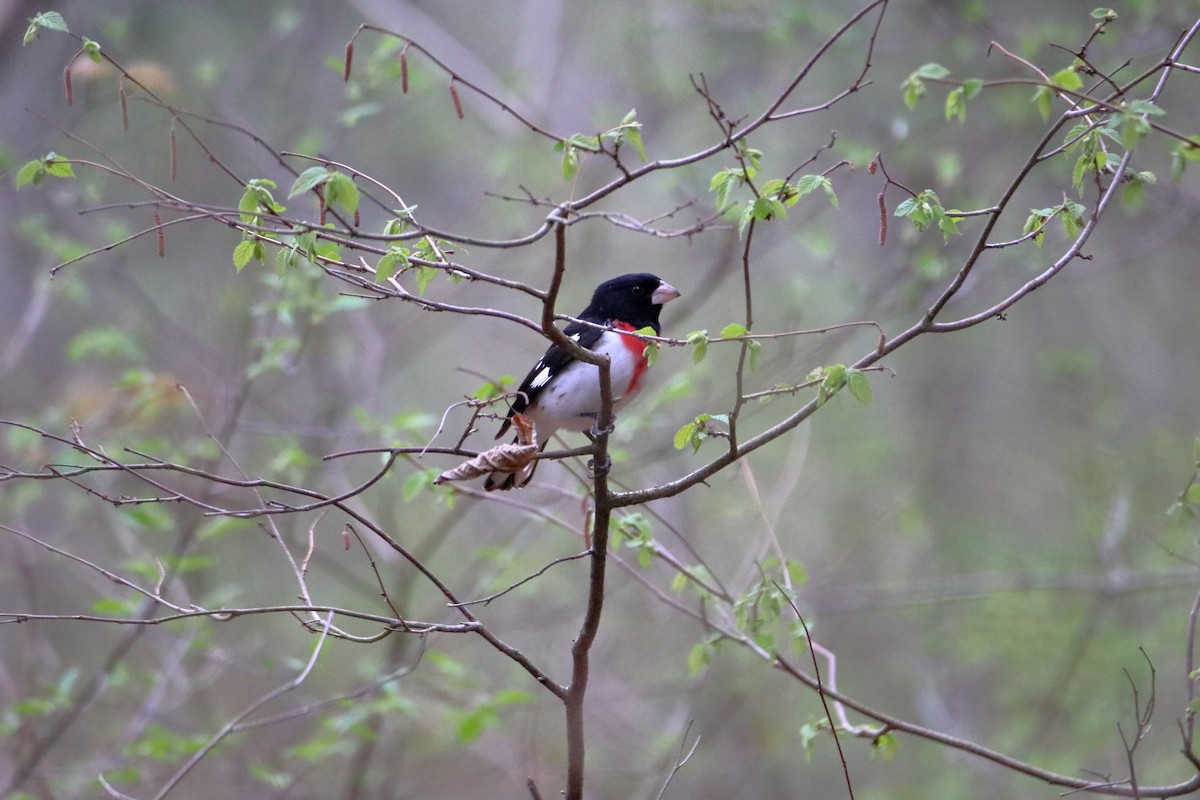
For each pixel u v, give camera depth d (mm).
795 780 14531
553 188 14492
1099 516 13445
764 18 14109
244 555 14602
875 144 13258
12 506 10477
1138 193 5594
